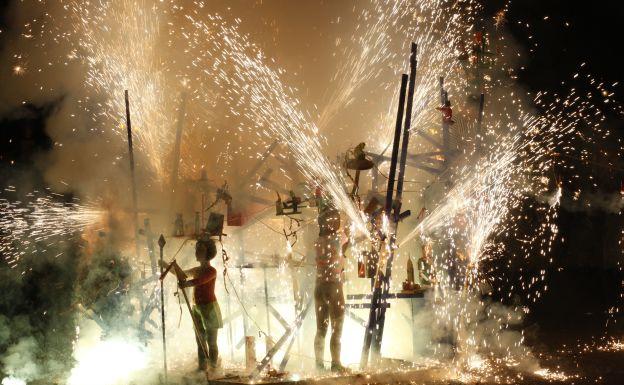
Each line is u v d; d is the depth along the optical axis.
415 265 10.38
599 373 9.09
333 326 8.91
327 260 8.95
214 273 8.99
